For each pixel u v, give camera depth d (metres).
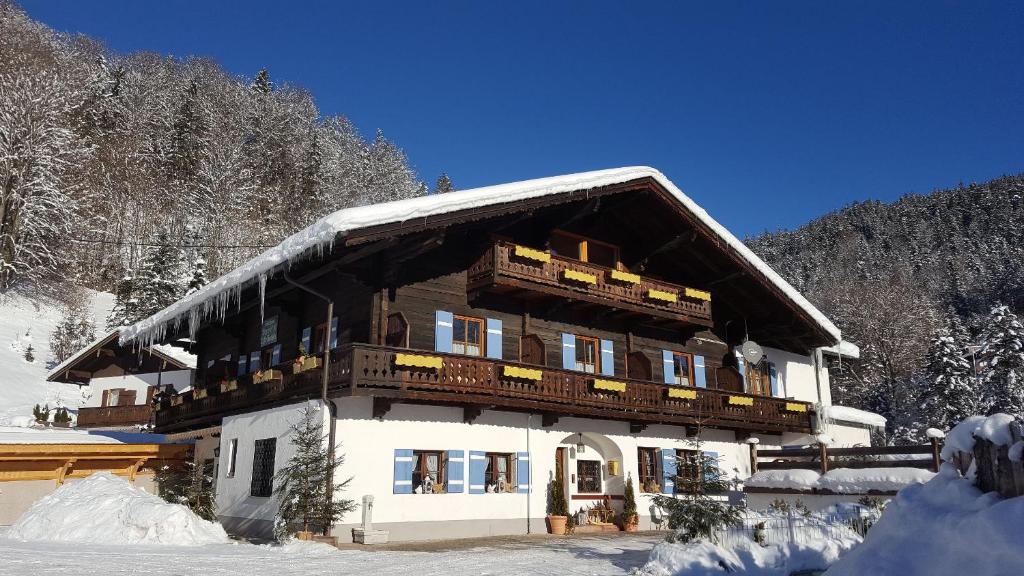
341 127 94.75
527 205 17.36
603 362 21.00
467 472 17.17
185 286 44.22
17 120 45.81
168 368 34.44
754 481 17.45
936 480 5.76
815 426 24.86
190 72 78.75
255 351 22.11
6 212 46.03
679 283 23.73
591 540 15.96
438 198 16.02
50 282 50.94
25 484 18.50
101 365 36.03
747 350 23.80
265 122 71.88
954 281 88.62
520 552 13.30
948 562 4.93
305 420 15.91
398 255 16.83
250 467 18.19
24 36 58.38
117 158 59.22
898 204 133.62
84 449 19.33
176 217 58.84
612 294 20.14
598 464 20.55
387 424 16.22
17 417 32.28
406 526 15.90
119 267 56.59
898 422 49.69
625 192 20.31
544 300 19.66
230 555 12.50
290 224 64.38
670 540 11.19
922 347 54.16
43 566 9.99
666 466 21.16
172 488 18.45
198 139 65.12
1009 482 4.95
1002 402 39.19
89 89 59.56
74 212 50.41
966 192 128.88
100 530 14.54
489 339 18.59
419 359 15.75
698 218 21.27
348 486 15.38
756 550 10.72
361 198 74.38
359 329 17.19
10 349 42.41
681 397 20.81
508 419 18.23
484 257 18.30
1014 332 40.06
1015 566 4.44
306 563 11.55
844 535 11.88
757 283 23.45
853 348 30.20
